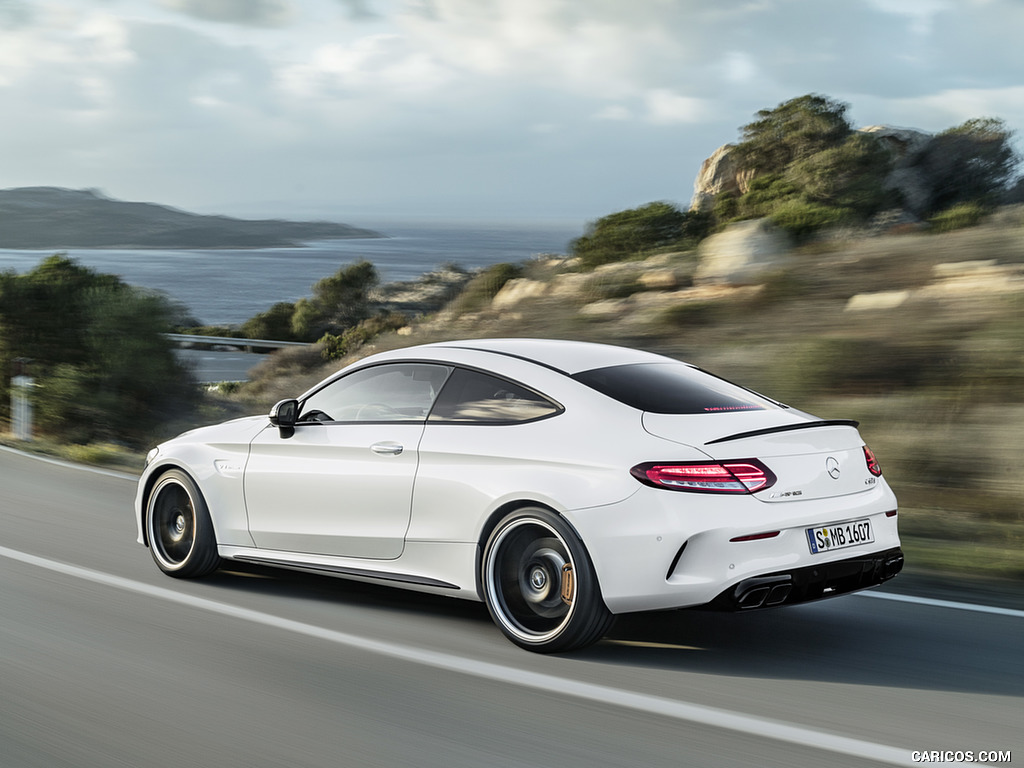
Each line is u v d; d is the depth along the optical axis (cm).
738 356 1321
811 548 440
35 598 551
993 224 1703
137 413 1708
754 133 3925
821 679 431
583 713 383
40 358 1688
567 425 470
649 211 2620
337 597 565
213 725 367
